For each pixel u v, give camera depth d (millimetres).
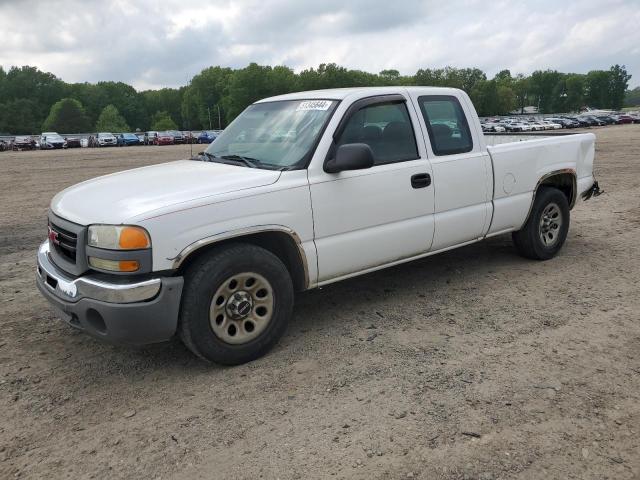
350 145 3961
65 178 18641
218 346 3703
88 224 3506
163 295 3430
